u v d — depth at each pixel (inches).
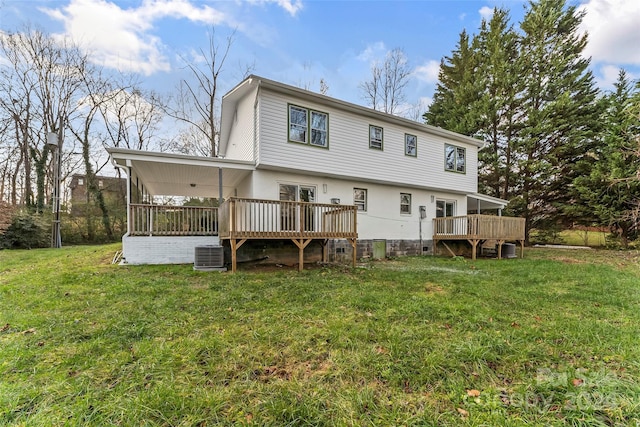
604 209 599.8
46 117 743.1
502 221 471.2
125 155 311.9
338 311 170.7
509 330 143.3
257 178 372.8
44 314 160.4
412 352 119.0
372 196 469.1
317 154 399.9
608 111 619.8
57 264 330.3
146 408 84.2
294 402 87.6
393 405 87.7
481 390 95.7
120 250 422.6
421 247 519.8
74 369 105.7
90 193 770.2
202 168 369.4
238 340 130.0
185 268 304.3
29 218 602.2
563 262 406.6
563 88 663.1
